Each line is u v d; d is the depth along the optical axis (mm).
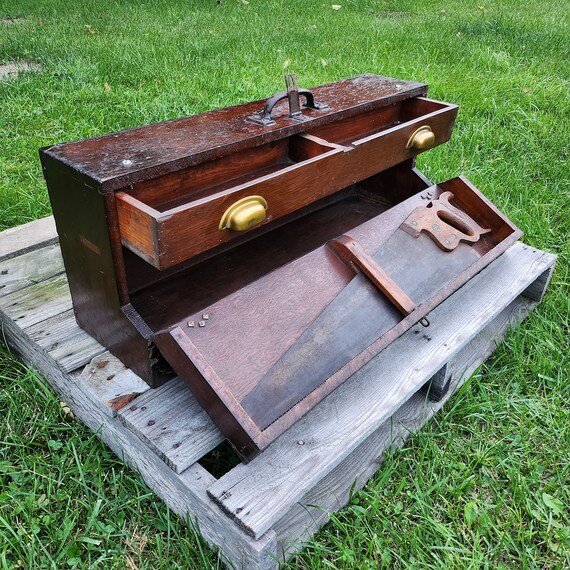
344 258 1924
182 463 1542
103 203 1469
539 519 1708
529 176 3516
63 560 1567
